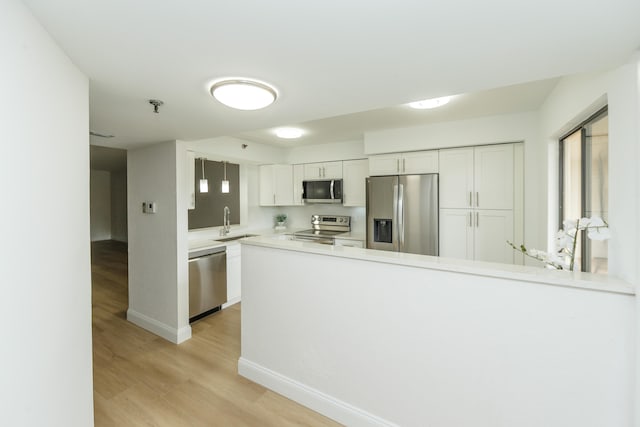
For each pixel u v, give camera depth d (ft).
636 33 3.23
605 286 3.83
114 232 30.48
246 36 3.33
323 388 6.29
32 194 2.85
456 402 4.91
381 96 5.35
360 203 14.28
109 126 7.44
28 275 2.79
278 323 6.92
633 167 3.78
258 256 7.22
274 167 16.33
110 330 10.18
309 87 4.89
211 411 6.34
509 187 10.32
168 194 9.45
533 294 4.29
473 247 10.89
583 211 6.17
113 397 6.75
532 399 4.37
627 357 3.83
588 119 5.97
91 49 3.59
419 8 2.78
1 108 2.39
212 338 9.73
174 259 9.41
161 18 2.96
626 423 3.86
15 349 2.60
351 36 3.32
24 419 2.74
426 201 11.49
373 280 5.59
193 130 7.86
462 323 4.80
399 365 5.39
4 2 2.41
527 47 3.59
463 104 8.93
